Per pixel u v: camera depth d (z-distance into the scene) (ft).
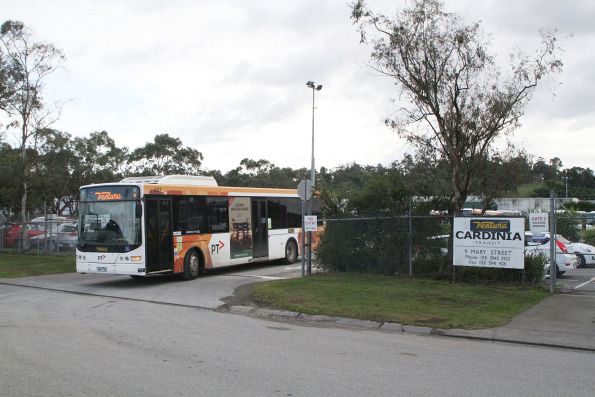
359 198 54.90
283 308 38.37
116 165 178.09
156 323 33.76
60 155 98.53
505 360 25.13
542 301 38.68
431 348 27.68
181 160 188.14
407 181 53.01
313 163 116.47
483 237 44.88
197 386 19.83
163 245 53.93
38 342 27.27
